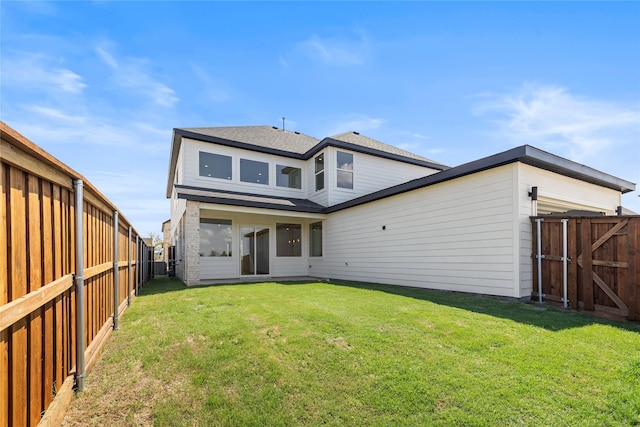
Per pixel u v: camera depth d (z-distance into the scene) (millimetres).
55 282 2135
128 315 4973
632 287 4484
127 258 5887
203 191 10453
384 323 4152
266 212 10500
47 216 2090
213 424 2160
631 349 3270
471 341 3459
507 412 2232
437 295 6512
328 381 2678
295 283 9328
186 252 9250
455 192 7137
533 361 2980
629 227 4574
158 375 2830
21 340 1731
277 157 12820
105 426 2146
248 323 4258
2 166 1568
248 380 2713
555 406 2293
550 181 6672
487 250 6402
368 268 9781
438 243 7492
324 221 12109
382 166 12969
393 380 2662
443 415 2211
